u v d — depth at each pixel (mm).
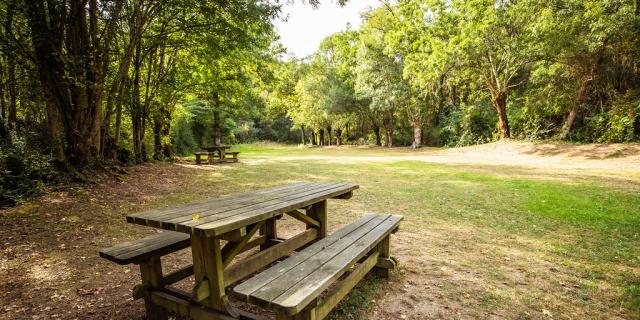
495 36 17484
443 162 15414
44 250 4320
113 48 10812
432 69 20203
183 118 22828
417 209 6480
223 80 14625
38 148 8562
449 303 2977
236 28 10219
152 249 2676
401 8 23531
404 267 3766
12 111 11086
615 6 14570
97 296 3150
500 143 19859
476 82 22984
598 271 3678
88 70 8664
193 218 2445
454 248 4387
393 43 23750
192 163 15836
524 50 16719
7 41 8031
